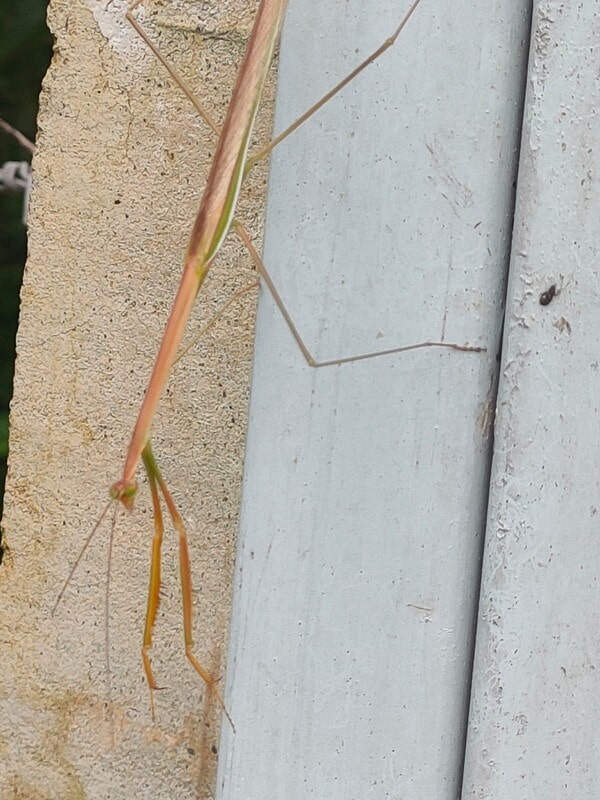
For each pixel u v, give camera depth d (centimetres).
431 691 26
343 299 26
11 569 31
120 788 30
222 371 28
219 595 29
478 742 26
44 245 30
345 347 26
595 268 26
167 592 29
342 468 26
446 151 25
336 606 26
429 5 25
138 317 29
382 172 25
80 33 29
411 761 26
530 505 26
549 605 26
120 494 24
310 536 26
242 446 28
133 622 30
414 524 26
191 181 29
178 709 29
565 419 26
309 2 25
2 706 31
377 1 25
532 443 26
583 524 26
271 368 26
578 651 26
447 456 26
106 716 30
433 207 25
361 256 26
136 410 29
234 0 28
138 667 30
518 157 25
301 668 26
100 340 30
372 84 25
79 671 30
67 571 30
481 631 26
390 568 26
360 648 26
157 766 30
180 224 29
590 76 25
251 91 24
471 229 25
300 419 26
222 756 27
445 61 25
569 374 26
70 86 30
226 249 28
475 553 26
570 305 25
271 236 26
